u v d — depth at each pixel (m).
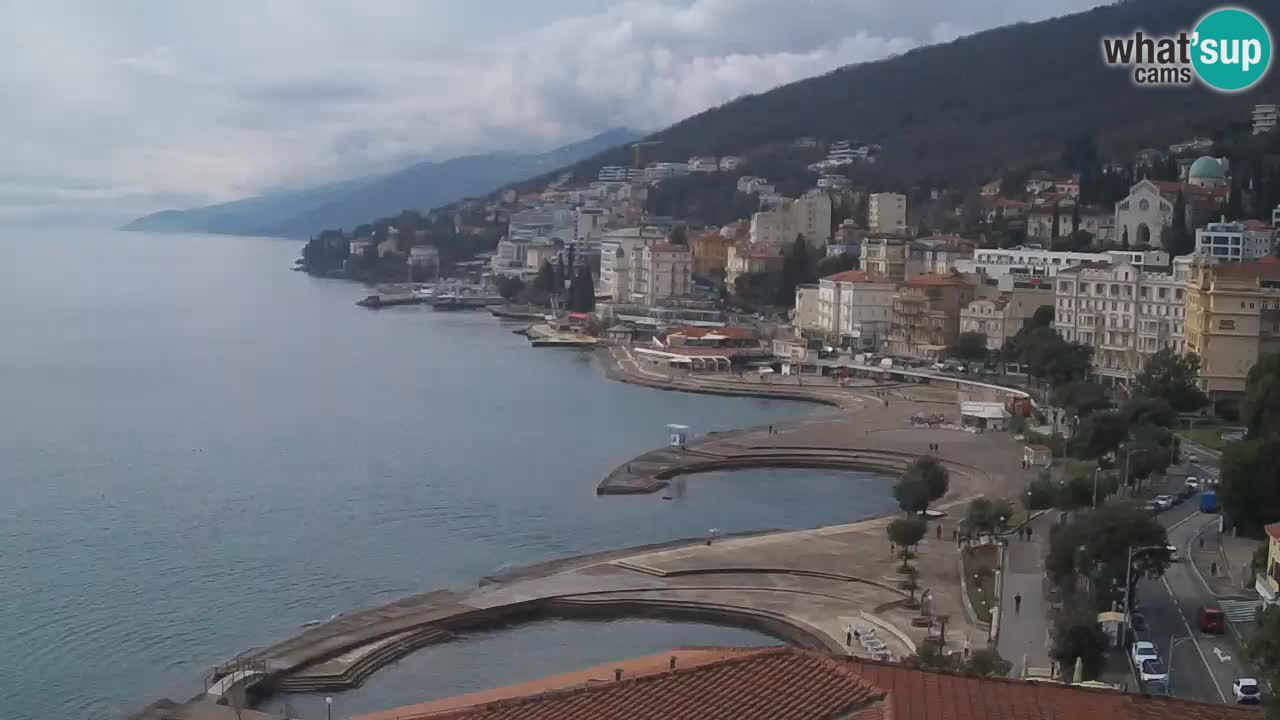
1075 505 190.88
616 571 185.25
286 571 190.50
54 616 169.50
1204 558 175.50
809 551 192.62
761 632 162.00
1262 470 184.75
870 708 61.16
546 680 91.69
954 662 126.12
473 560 196.88
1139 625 145.12
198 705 134.88
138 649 157.62
